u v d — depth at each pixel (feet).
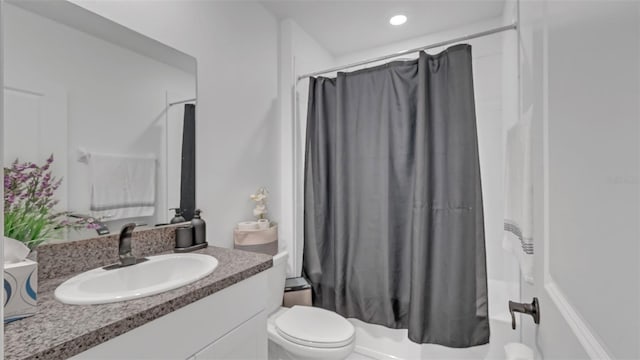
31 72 3.33
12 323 2.37
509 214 4.57
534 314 2.53
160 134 4.69
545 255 2.19
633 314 0.99
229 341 3.55
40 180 3.39
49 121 3.46
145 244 4.42
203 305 3.23
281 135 7.47
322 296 6.82
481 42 7.72
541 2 2.32
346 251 6.50
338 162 6.46
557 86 1.85
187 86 5.11
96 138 3.90
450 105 5.52
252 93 6.59
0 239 1.01
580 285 1.47
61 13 3.57
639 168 0.96
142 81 4.44
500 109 7.33
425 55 5.62
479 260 5.32
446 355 5.90
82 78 3.76
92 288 3.29
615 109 1.11
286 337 4.97
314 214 6.86
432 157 5.63
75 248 3.65
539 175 2.43
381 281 6.13
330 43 8.85
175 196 4.91
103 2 3.97
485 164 7.45
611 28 1.13
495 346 5.57
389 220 6.05
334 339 4.79
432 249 5.59
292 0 6.79
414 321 5.56
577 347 1.49
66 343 2.11
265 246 5.94
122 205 4.18
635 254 0.98
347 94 6.51
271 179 7.17
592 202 1.32
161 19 4.70
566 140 1.68
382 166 6.12
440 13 7.36
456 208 5.44
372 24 7.84
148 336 2.68
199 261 4.09
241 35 6.31
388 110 6.06
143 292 2.89
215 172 5.64
